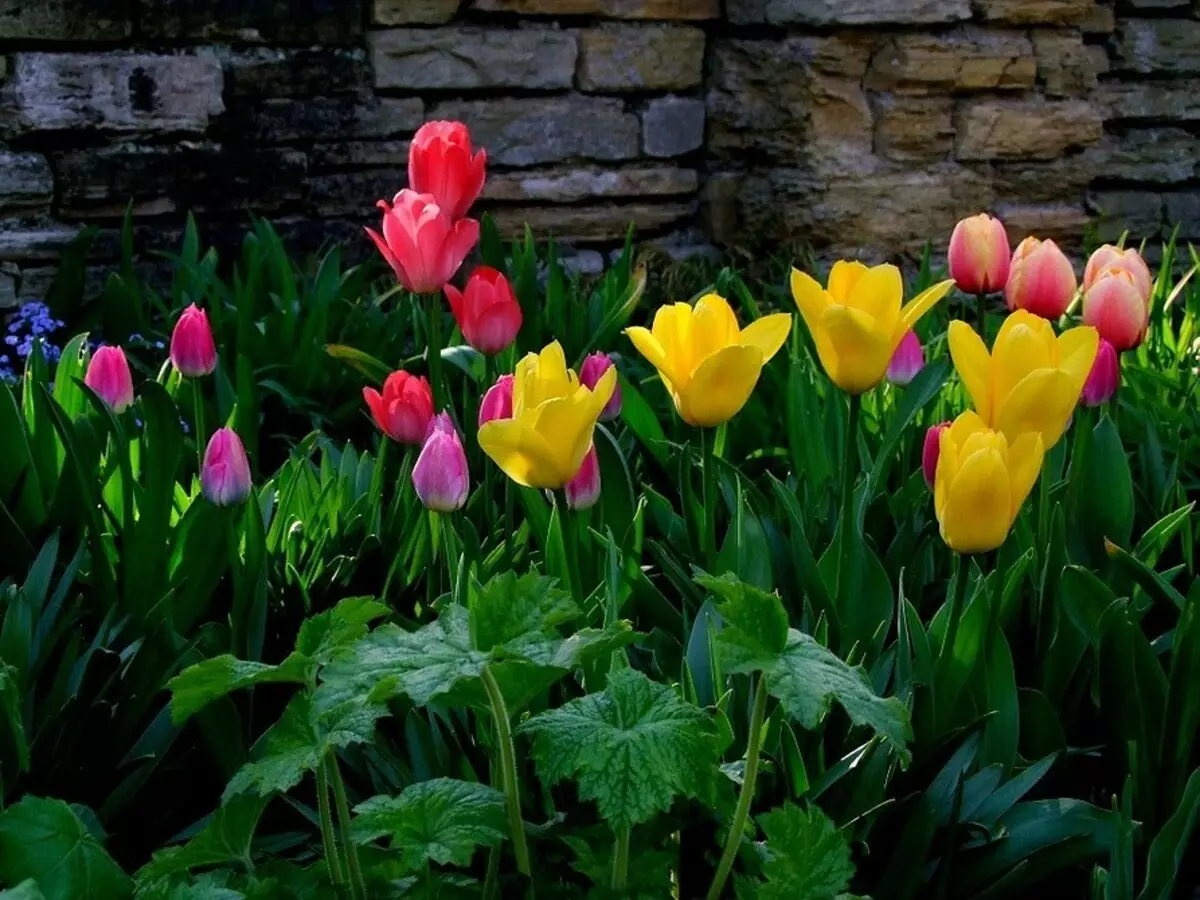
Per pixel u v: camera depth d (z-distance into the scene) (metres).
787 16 4.11
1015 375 1.63
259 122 4.02
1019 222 4.44
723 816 1.50
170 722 1.82
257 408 2.84
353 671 1.21
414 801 1.29
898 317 1.80
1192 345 3.37
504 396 1.92
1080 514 2.23
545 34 4.21
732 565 2.02
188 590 2.07
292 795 1.81
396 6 4.06
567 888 1.43
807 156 4.17
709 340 1.73
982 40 4.24
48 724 1.73
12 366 3.84
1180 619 1.80
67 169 3.88
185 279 3.69
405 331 3.51
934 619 1.88
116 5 3.83
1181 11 4.61
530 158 4.27
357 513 2.36
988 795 1.69
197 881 1.24
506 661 1.25
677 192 4.43
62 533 2.21
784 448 2.88
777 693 1.19
